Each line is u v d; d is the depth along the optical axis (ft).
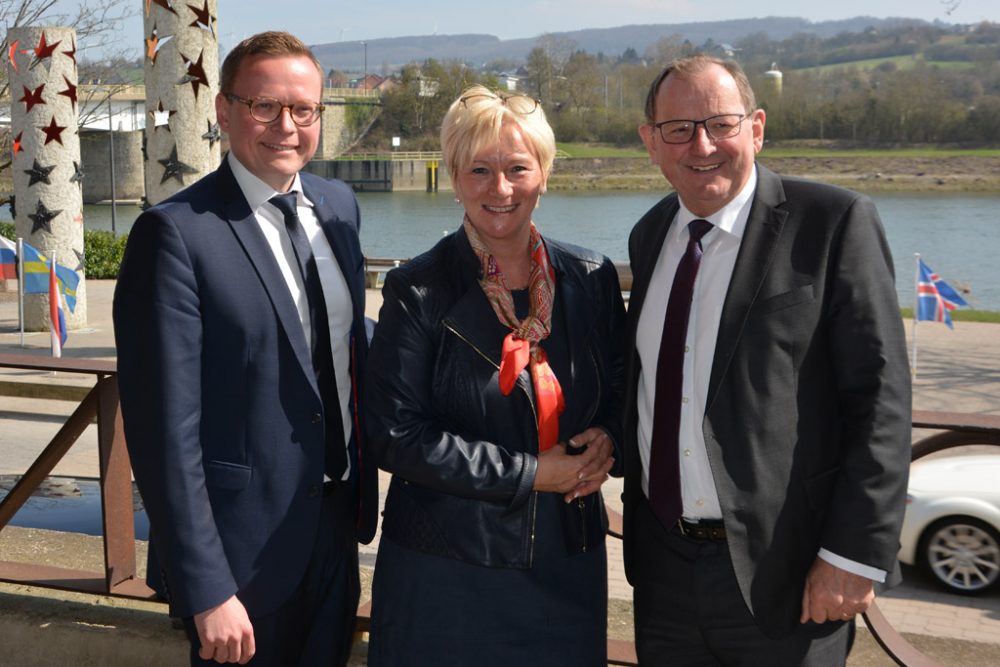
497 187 7.65
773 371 7.17
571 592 7.93
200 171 33.09
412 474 7.59
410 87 431.43
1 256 48.83
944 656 11.18
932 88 442.50
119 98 162.09
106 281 73.87
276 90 7.77
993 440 8.16
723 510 7.26
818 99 456.45
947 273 148.05
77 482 22.54
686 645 7.93
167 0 29.25
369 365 7.86
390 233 209.26
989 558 16.43
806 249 7.18
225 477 7.63
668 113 7.45
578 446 7.88
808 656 7.54
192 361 7.38
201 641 7.52
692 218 7.69
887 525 6.83
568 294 8.05
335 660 8.54
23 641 10.59
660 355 7.70
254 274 7.66
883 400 6.88
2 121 67.51
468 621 7.70
